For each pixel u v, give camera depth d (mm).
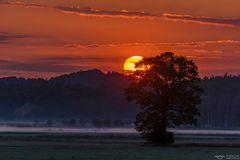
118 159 194000
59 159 192750
